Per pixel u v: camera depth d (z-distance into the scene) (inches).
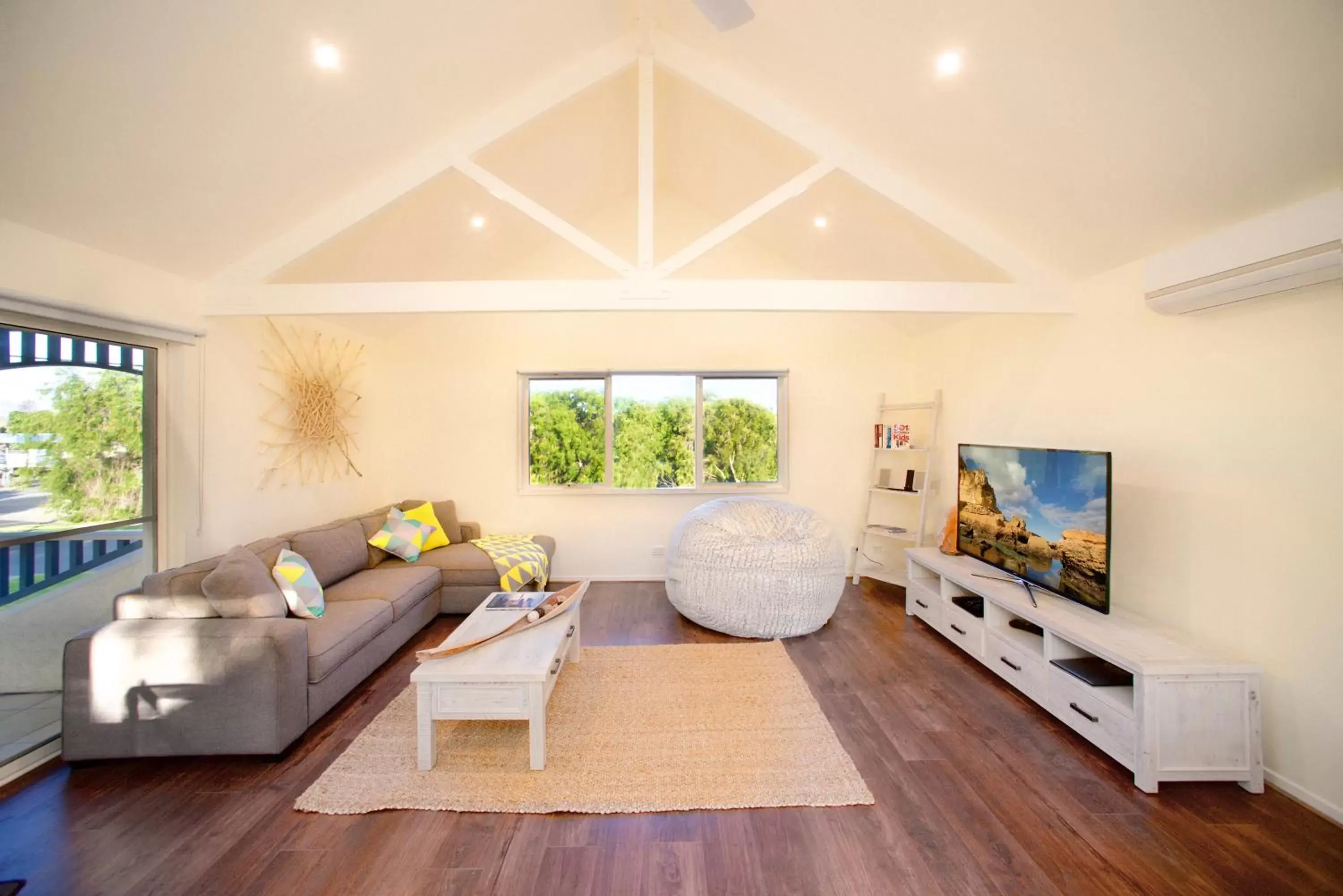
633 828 66.9
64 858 61.8
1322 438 70.7
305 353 143.0
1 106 66.6
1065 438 117.3
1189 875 59.5
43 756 79.8
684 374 184.7
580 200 171.6
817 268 174.9
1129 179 82.8
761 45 98.0
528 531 182.9
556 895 57.2
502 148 129.2
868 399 186.2
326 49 80.0
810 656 118.8
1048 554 102.5
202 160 85.6
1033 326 128.1
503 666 79.1
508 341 182.1
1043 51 72.6
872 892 57.5
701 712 94.1
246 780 76.2
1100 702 80.4
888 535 168.2
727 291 105.8
